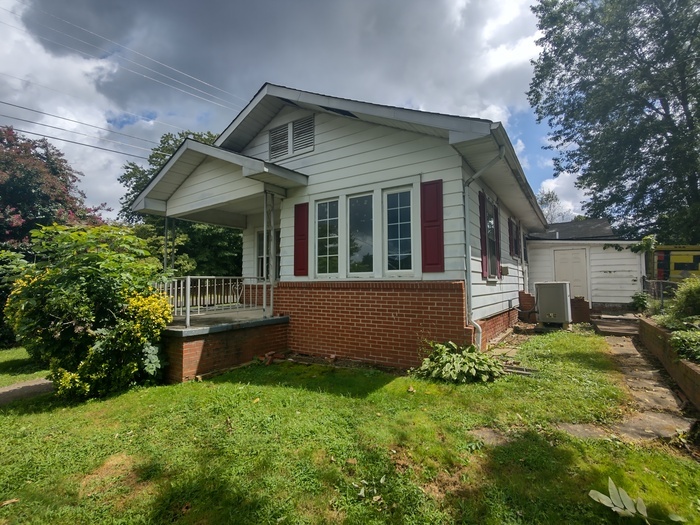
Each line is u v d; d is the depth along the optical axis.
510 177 6.84
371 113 5.60
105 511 2.22
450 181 5.48
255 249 10.30
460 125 4.92
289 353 6.77
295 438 3.05
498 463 2.56
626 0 16.67
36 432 3.46
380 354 5.79
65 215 13.45
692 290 5.34
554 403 3.60
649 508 2.02
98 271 4.72
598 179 18.84
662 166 16.88
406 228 5.84
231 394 4.26
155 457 2.87
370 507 2.16
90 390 4.52
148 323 4.95
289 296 6.95
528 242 13.85
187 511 2.20
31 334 4.62
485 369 4.52
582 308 9.44
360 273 6.22
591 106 18.20
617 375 4.48
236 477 2.51
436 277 5.50
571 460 2.54
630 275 12.44
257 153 8.01
